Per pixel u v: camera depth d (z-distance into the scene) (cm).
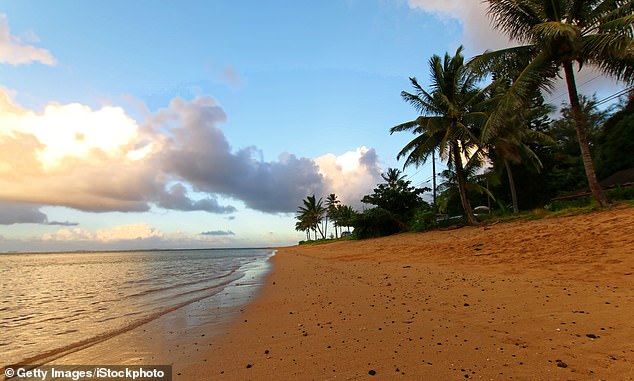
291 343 494
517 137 2575
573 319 475
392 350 423
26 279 2477
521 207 3422
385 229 3838
